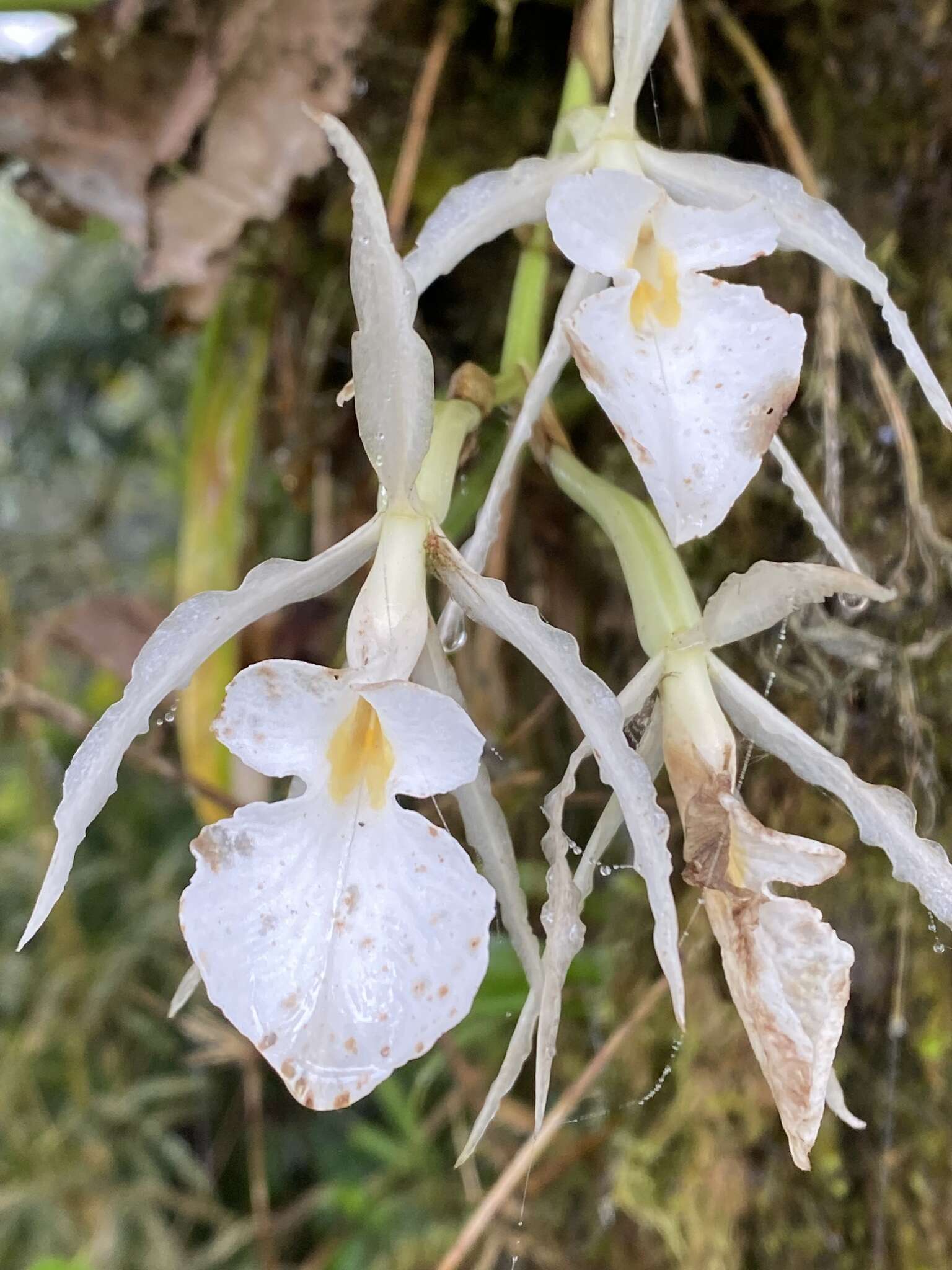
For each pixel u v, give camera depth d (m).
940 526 0.14
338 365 0.18
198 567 0.17
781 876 0.11
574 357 0.11
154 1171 0.26
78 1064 0.25
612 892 0.16
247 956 0.11
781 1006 0.11
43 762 0.24
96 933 0.28
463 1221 0.19
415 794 0.11
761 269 0.15
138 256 0.23
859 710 0.14
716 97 0.15
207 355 0.17
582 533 0.17
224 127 0.15
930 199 0.14
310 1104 0.11
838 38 0.14
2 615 0.25
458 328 0.17
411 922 0.11
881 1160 0.14
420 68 0.16
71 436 0.31
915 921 0.13
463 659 0.17
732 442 0.11
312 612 0.18
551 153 0.13
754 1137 0.14
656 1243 0.16
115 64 0.15
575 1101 0.14
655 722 0.12
